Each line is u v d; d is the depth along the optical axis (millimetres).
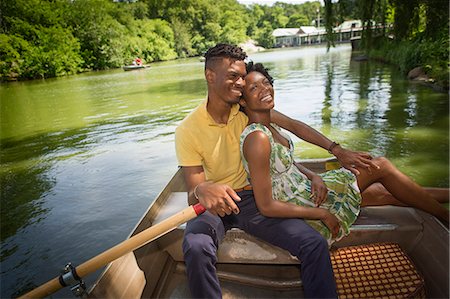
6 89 19938
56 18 31828
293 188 1595
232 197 1408
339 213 1601
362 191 1752
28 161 6035
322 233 1589
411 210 1845
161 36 40781
